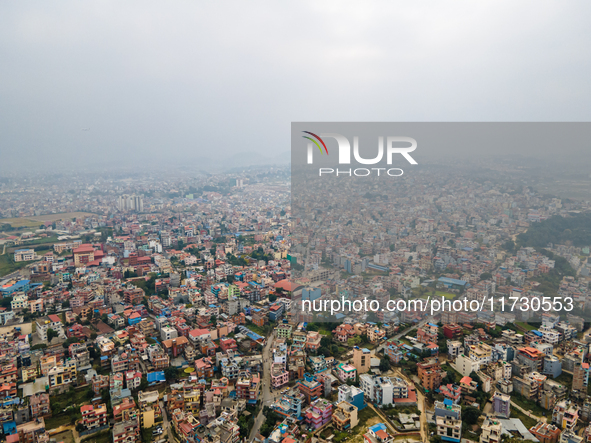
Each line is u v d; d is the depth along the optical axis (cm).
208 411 12494
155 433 11825
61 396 13762
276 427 11600
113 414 12356
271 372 14638
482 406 12562
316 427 11794
